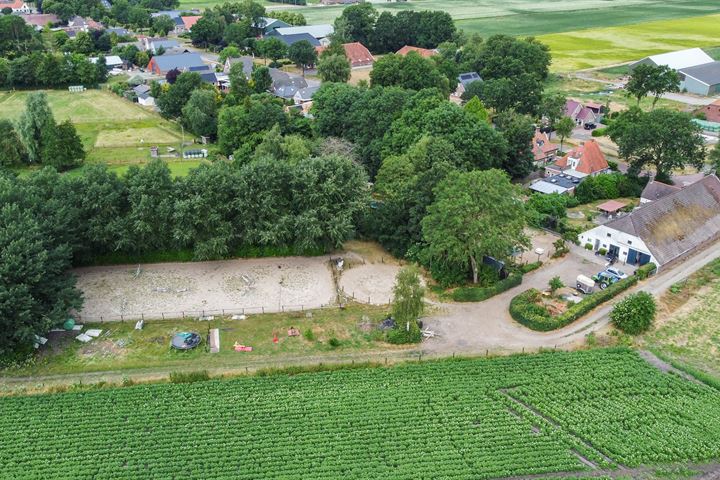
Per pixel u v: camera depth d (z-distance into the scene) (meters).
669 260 103.50
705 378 77.81
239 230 105.31
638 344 85.75
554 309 92.25
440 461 65.56
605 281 98.62
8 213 87.31
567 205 128.12
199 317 91.75
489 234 91.50
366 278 102.31
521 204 98.31
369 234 113.44
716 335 87.44
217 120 168.25
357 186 108.50
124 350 84.25
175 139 172.00
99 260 105.69
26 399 74.06
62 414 71.62
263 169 105.50
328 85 159.25
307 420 71.12
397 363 81.69
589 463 66.38
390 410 72.69
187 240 101.38
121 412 72.06
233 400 74.25
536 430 70.69
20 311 79.19
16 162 150.50
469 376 78.38
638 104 190.25
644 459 66.31
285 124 153.00
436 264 99.81
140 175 102.31
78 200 100.50
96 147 164.75
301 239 103.50
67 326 87.94
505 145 130.75
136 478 63.19
